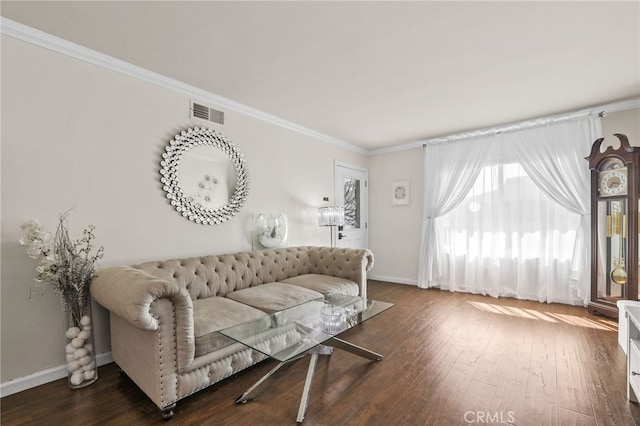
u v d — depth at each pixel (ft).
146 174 8.54
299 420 5.29
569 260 12.01
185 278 8.37
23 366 6.48
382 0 5.82
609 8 5.99
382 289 15.07
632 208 9.61
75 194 7.26
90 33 6.77
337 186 15.78
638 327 5.41
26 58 6.61
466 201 14.26
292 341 6.41
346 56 7.84
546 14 6.20
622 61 8.05
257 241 11.61
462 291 14.43
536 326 9.80
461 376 6.81
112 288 5.79
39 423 5.37
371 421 5.33
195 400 6.00
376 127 13.78
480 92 10.05
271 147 12.29
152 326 5.23
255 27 6.64
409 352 8.04
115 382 6.73
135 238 8.29
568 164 11.82
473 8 6.05
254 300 8.32
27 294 6.57
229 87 9.63
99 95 7.68
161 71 8.57
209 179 10.02
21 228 6.35
